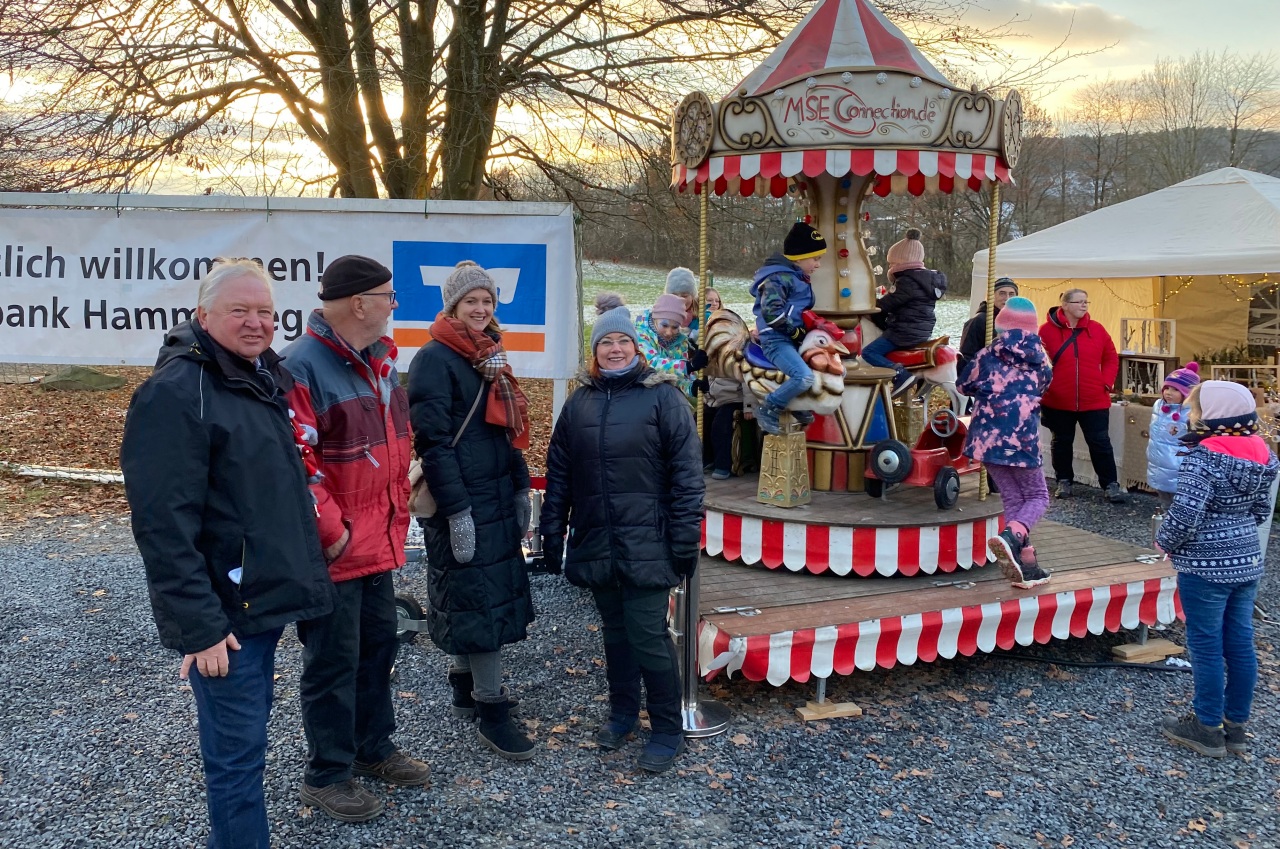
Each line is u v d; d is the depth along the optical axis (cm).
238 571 253
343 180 1155
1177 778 357
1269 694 433
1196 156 3291
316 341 307
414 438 334
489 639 345
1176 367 955
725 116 459
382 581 334
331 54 1054
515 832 315
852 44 464
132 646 479
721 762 365
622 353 354
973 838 316
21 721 392
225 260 260
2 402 1341
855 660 407
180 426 240
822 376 475
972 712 412
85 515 762
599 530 351
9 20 980
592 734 387
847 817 327
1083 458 899
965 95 448
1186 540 362
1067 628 450
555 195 1337
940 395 709
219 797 255
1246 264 857
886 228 1964
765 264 481
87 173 1051
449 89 1076
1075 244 1034
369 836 310
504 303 614
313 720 317
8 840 304
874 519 465
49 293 666
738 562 493
